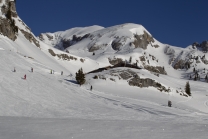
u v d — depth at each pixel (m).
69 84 56.31
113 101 45.22
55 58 169.00
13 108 30.50
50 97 39.28
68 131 14.45
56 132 14.05
